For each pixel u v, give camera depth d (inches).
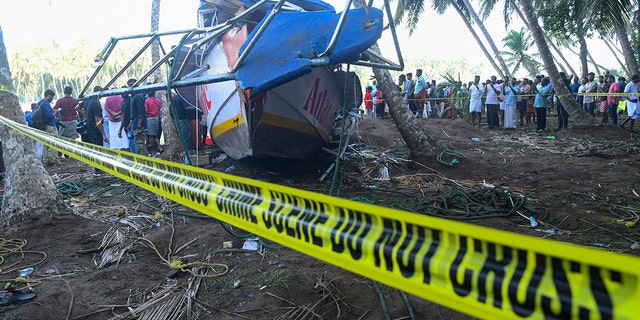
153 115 421.7
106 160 144.9
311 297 137.4
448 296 51.1
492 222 203.0
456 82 681.0
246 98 236.1
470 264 49.3
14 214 195.8
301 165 314.3
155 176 114.7
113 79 220.7
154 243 181.0
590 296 40.9
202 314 131.0
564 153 364.8
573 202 229.3
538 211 216.7
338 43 182.9
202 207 94.1
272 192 75.4
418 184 273.0
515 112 576.1
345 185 272.4
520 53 1337.4
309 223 67.4
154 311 131.6
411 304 130.7
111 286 146.3
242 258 164.4
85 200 249.8
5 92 208.1
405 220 52.9
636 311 37.9
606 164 315.9
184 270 157.0
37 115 390.0
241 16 186.5
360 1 287.6
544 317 43.8
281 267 154.6
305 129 282.0
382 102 624.7
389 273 56.7
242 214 81.0
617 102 509.0
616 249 167.9
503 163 327.0
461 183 272.5
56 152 435.2
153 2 438.6
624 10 446.9
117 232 189.0
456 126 481.7
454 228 48.3
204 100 306.2
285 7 256.4
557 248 40.7
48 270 159.2
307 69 173.0
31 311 132.2
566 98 497.7
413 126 318.0
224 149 312.3
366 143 400.8
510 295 46.1
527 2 510.0
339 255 62.8
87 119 346.6
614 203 227.0
